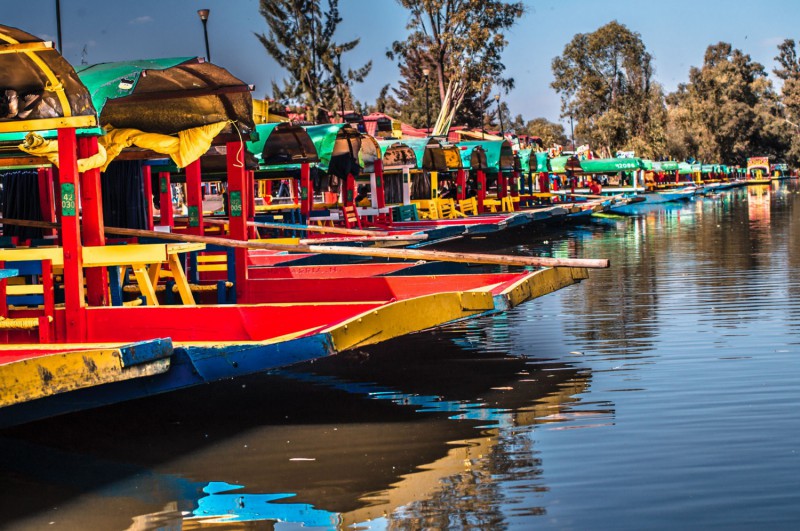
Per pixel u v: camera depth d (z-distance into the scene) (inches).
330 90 2022.6
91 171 342.0
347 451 248.1
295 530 195.8
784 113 5044.3
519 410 281.1
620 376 319.6
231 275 435.8
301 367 352.2
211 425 278.2
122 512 210.2
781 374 310.5
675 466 222.4
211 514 206.7
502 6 2341.3
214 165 677.9
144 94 415.5
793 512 192.5
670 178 3016.7
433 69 2470.5
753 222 1185.4
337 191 1021.2
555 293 537.6
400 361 359.3
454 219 1069.8
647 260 725.3
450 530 191.3
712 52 4970.5
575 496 206.5
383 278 404.8
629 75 3331.7
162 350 253.3
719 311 450.9
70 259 325.1
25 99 320.2
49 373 226.2
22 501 218.1
